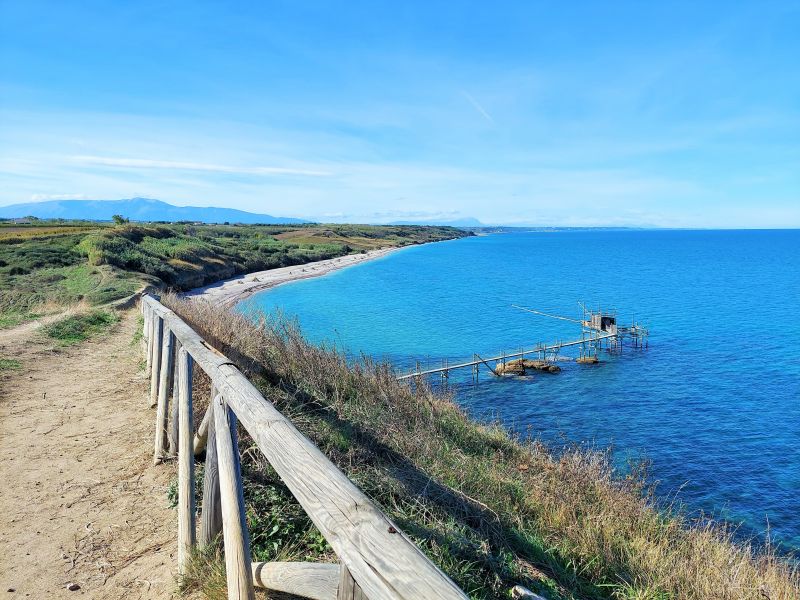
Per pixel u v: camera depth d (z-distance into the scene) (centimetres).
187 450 369
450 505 454
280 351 757
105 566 354
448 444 661
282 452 198
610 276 8869
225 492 254
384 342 3516
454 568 354
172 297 1223
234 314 1037
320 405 633
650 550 496
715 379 2736
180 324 534
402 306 5144
